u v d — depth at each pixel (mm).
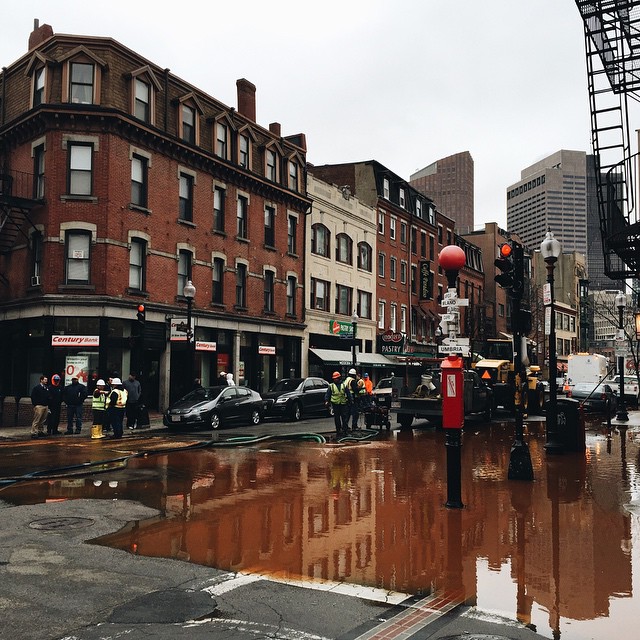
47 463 13570
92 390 23797
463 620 5086
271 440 18062
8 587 5746
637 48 9641
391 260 48094
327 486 10922
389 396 26750
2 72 27703
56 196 24203
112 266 24438
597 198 10273
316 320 38406
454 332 9219
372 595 5648
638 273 10891
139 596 5543
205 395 22391
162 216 26938
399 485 11023
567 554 6965
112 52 25031
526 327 11648
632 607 5410
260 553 6945
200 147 28719
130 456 14469
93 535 7629
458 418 9266
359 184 46438
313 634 4762
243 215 32438
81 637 4664
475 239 69000
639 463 13562
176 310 27219
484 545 7301
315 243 38750
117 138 24875
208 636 4699
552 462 13703
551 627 4973
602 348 99688
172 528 8000
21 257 25672
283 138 36906
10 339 26406
